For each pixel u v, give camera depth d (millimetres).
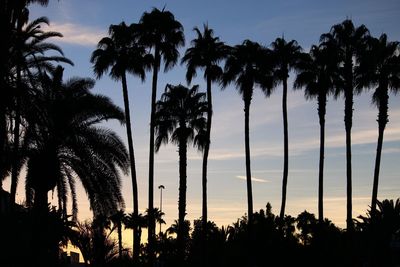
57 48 29391
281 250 35531
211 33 47969
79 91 29828
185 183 46625
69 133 29031
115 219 42625
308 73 46531
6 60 23062
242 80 46031
